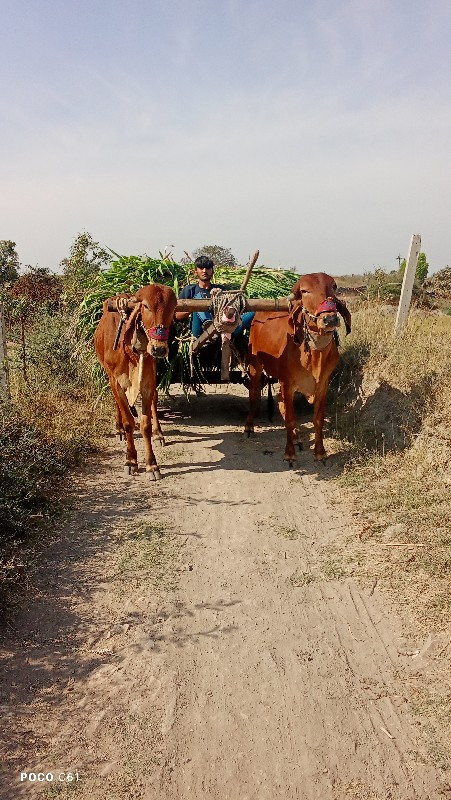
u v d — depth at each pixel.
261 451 7.41
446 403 6.50
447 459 5.80
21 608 4.07
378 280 14.22
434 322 9.24
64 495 5.93
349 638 3.79
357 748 2.96
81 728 3.09
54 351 9.75
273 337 6.88
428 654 3.57
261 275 8.89
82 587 4.34
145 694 3.34
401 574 4.38
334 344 6.50
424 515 5.10
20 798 2.70
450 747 2.91
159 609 4.10
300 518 5.50
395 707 3.21
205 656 3.65
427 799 2.68
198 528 5.31
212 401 10.12
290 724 3.12
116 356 6.47
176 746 2.99
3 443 5.73
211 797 2.72
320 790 2.75
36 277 14.68
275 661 3.60
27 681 3.41
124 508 5.70
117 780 2.80
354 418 7.60
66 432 7.20
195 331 7.44
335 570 4.55
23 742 3.00
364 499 5.70
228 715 3.19
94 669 3.52
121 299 6.21
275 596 4.25
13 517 4.93
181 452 7.39
